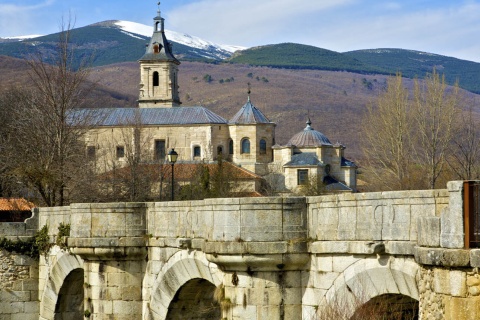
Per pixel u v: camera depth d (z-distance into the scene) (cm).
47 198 8688
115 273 4725
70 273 5884
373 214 2884
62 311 6159
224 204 3484
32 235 6550
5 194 10194
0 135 11456
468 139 13425
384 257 2820
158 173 13625
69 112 9569
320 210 3253
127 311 4697
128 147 16400
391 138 15188
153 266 4572
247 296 3425
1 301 6488
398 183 14050
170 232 4356
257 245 3369
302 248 3334
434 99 15138
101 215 4741
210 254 3525
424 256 2320
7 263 6500
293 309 3372
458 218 2253
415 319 2950
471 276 2194
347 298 2994
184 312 4400
